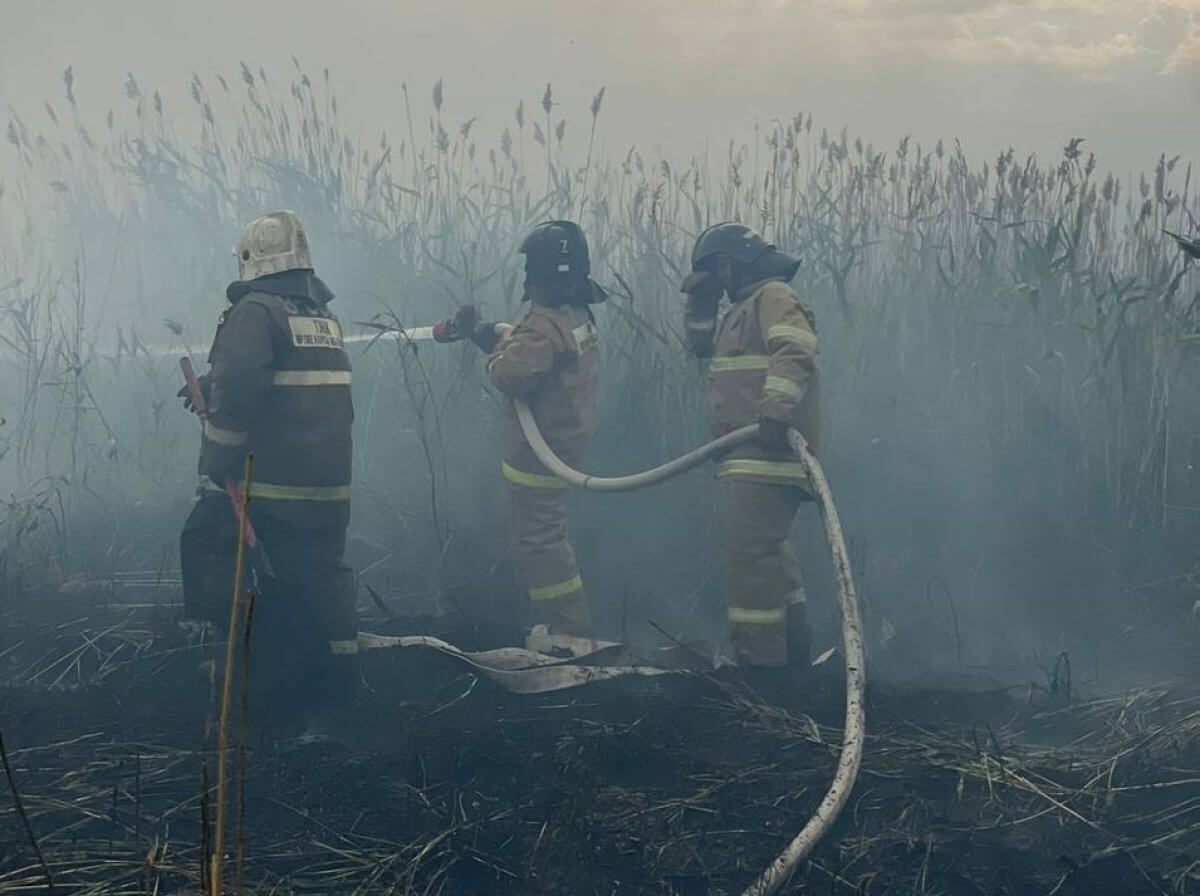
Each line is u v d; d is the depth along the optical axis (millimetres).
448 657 4848
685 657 4938
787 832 3529
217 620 4277
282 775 3791
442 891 3160
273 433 4254
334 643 4371
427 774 3824
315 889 3125
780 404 4684
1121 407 6012
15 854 3182
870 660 5320
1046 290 6281
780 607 4898
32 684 4566
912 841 3449
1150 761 3959
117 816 3467
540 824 3514
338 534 4402
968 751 4020
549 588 5316
